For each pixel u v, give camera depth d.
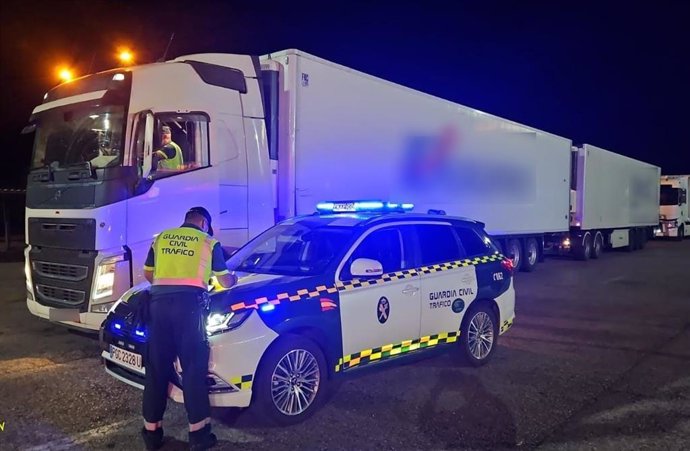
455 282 5.81
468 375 5.82
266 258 5.53
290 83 7.75
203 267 4.07
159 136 6.37
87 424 4.40
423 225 5.84
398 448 4.07
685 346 7.15
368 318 4.97
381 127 9.54
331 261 4.98
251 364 4.16
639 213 23.28
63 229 6.32
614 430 4.44
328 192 8.38
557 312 9.44
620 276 14.54
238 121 7.14
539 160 15.50
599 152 19.31
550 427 4.49
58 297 6.45
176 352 4.00
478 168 12.70
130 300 4.64
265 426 4.40
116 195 6.00
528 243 15.59
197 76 6.78
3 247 18.22
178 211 6.46
